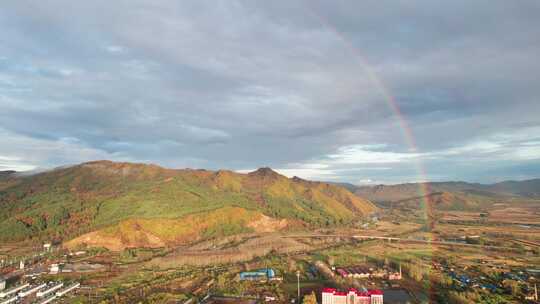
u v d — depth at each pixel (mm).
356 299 161500
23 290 182125
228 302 168875
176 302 167750
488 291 184375
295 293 181375
